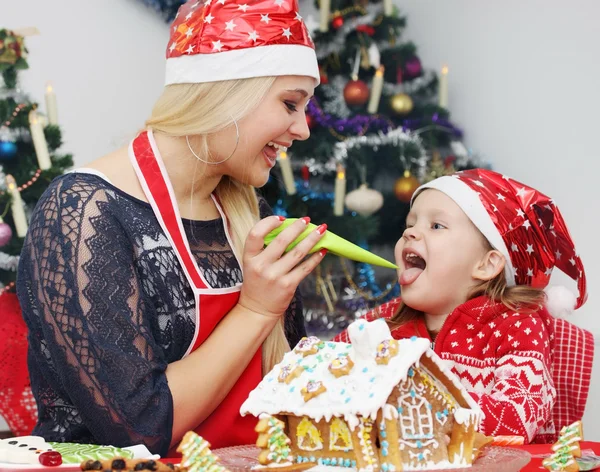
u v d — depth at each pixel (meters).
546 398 1.50
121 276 1.33
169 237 1.45
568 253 1.89
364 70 3.96
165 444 1.26
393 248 4.08
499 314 1.71
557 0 4.04
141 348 1.29
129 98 4.41
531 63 4.14
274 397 1.05
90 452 1.08
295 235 1.41
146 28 4.47
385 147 3.81
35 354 1.41
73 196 1.37
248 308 1.39
